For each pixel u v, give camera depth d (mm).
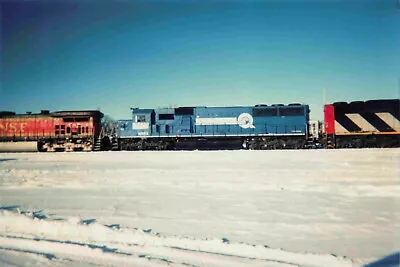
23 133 31703
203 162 17141
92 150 30594
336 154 19984
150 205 7953
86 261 4570
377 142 27062
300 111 28781
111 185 11016
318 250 4887
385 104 26938
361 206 7512
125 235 5566
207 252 4848
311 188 9664
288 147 28406
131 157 21375
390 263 4383
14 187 10945
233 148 29594
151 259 4582
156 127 30156
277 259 4586
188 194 9234
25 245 5305
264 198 8500
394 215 6695
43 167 16656
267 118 29078
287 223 6262
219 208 7512
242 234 5652
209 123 29672
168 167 15320
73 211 7441
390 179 10859
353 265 4363
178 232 5777
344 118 27672
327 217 6621
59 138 31219
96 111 31453
